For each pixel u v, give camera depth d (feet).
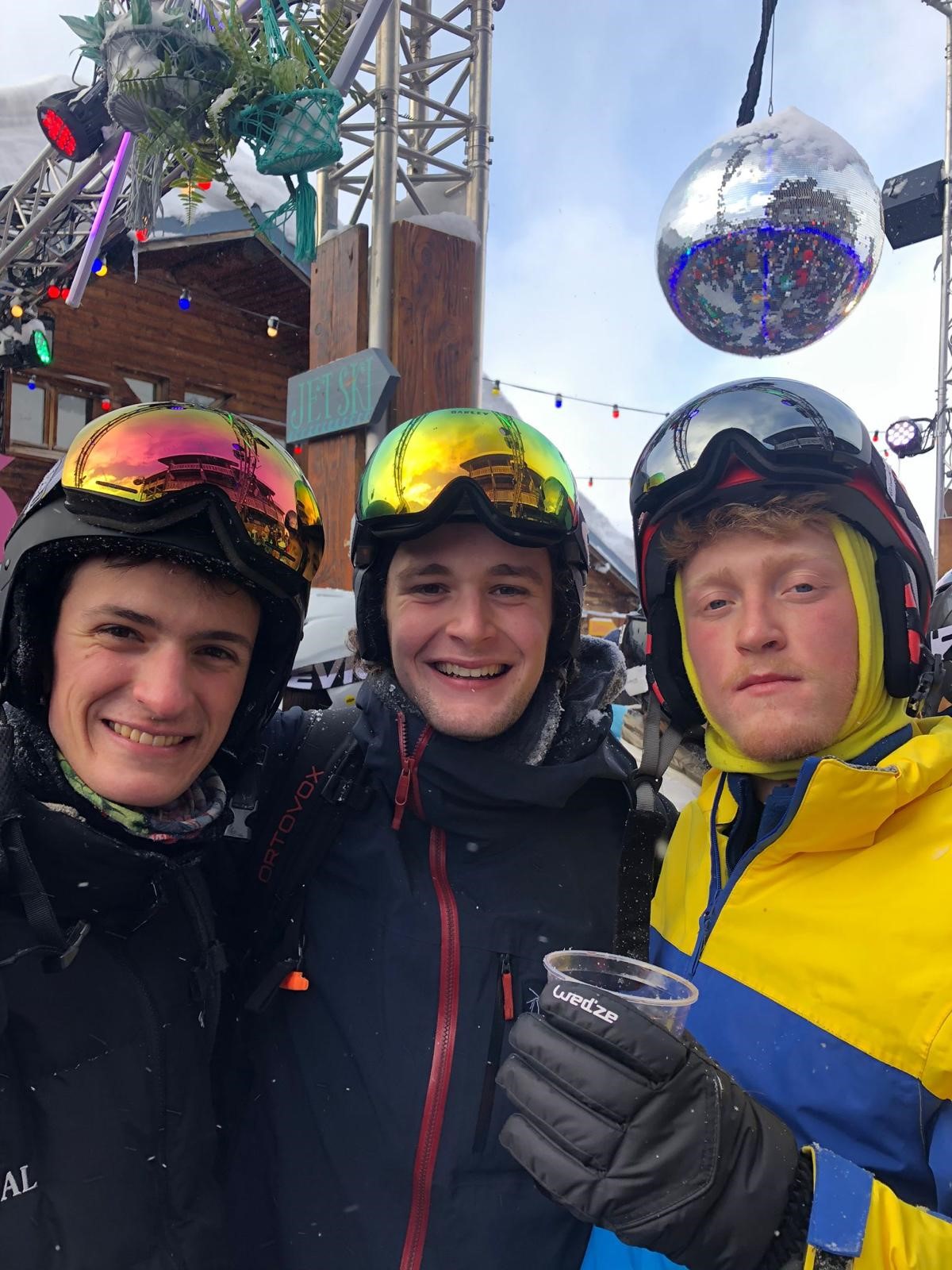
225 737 3.53
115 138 12.75
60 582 2.97
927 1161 2.19
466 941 3.35
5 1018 2.43
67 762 2.88
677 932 3.08
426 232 10.85
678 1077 2.16
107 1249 2.49
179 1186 2.76
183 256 27.04
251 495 3.09
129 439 2.93
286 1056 3.40
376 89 10.69
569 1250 3.02
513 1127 2.35
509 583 3.76
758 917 2.66
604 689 4.04
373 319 10.62
